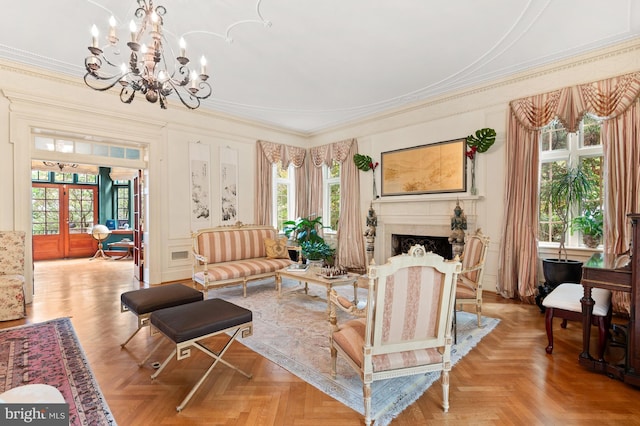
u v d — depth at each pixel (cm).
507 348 266
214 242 476
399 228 551
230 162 590
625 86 335
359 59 377
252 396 199
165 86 299
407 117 539
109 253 854
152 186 494
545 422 174
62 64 389
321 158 679
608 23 304
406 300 173
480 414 181
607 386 209
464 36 328
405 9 283
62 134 434
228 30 315
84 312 361
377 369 171
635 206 329
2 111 377
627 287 212
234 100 517
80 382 213
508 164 418
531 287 394
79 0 268
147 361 246
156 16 237
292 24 306
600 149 381
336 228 683
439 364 184
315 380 217
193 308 229
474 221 457
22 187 390
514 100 417
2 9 280
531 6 279
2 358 247
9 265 362
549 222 421
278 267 470
